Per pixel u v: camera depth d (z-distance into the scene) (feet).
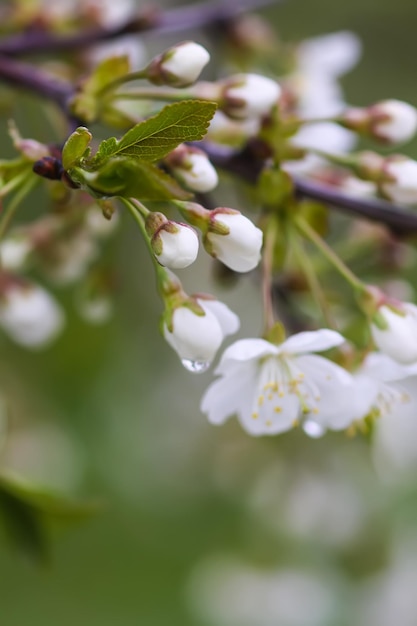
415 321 1.61
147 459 2.53
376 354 1.63
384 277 1.84
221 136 1.70
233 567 2.46
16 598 2.43
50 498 1.71
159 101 1.69
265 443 2.52
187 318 1.55
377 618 2.36
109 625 2.43
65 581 2.47
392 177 1.66
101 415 2.44
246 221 1.53
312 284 1.64
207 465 2.60
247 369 1.62
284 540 2.46
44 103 1.83
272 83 1.65
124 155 1.47
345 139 1.81
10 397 2.36
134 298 2.47
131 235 2.33
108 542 2.50
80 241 1.79
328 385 1.61
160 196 1.50
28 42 1.85
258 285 1.78
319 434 1.62
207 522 2.55
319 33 2.89
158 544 2.52
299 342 1.59
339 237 1.95
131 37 1.90
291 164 1.76
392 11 2.89
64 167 1.49
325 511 2.44
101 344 2.36
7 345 2.32
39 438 2.39
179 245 1.50
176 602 2.45
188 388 2.66
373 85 2.93
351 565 2.41
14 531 1.74
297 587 2.41
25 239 1.79
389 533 2.41
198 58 1.61
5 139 2.33
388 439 2.16
